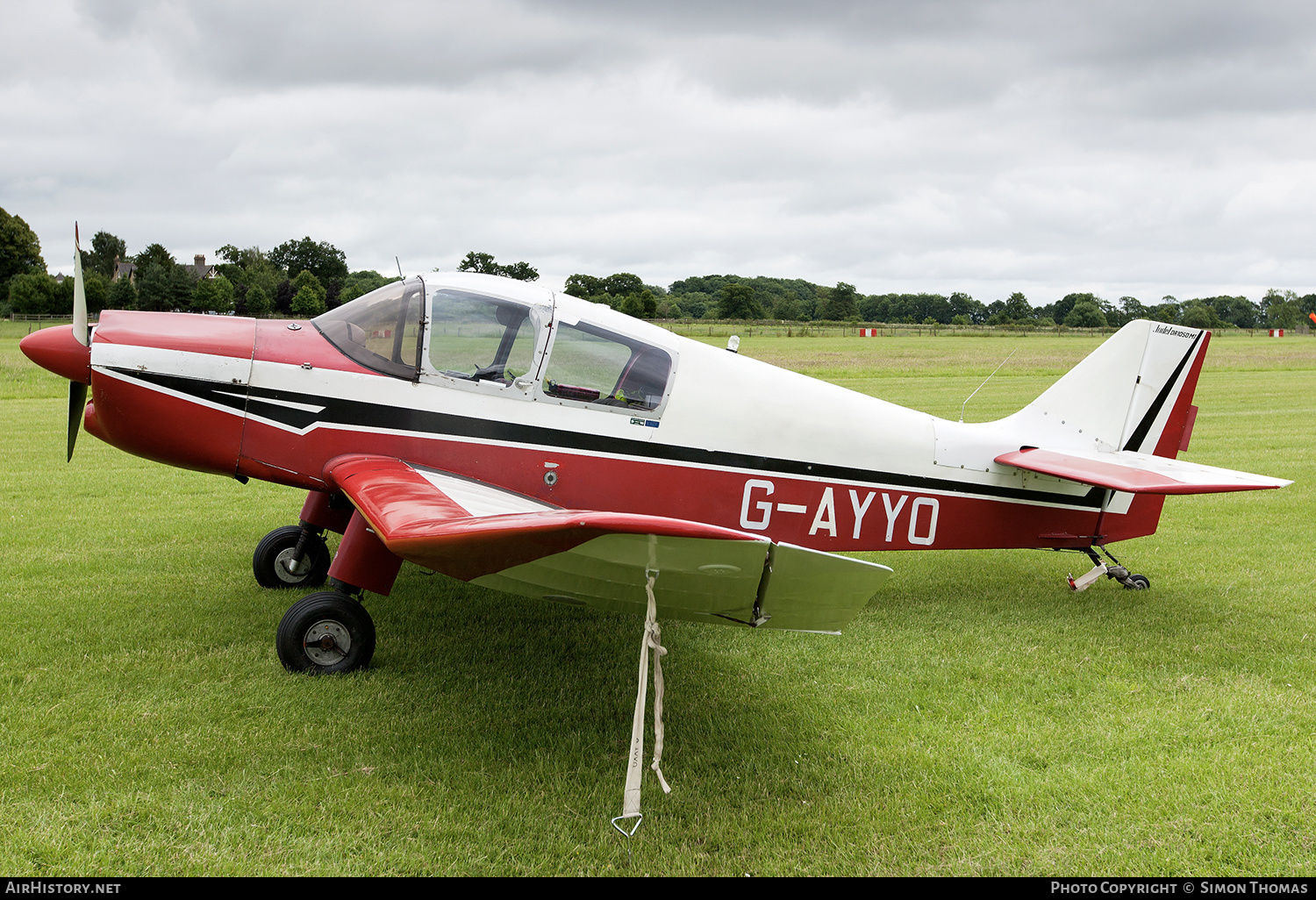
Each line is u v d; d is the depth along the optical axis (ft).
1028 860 8.97
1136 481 14.92
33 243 254.47
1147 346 17.74
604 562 9.44
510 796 9.86
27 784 9.76
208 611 15.62
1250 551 21.07
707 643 15.06
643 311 254.88
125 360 13.53
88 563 18.29
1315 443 36.58
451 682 13.05
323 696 12.39
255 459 14.05
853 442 16.01
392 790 9.86
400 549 9.95
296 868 8.49
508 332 14.33
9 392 52.54
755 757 10.97
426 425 14.17
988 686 13.25
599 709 12.26
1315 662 14.12
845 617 9.76
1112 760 10.94
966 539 17.13
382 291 14.90
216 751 10.62
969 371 89.04
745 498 15.47
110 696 12.07
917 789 10.24
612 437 14.66
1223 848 9.13
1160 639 15.29
